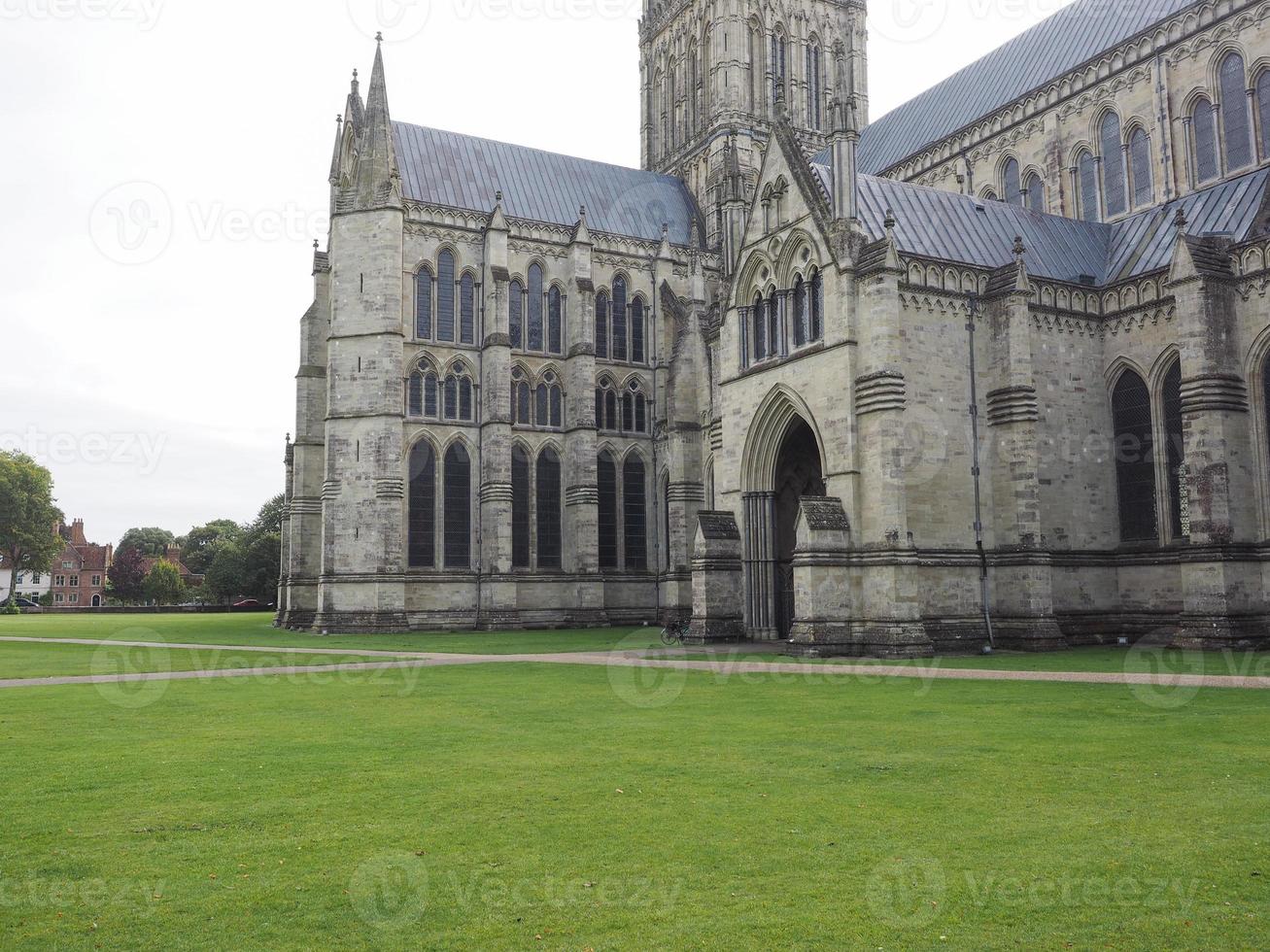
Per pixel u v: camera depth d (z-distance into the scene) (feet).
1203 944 34.96
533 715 89.61
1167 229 195.11
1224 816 50.80
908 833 48.29
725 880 41.70
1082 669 130.00
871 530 162.61
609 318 314.55
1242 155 211.00
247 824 50.67
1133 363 181.16
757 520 195.93
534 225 305.73
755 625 195.11
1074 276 194.70
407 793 57.16
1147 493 178.91
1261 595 157.79
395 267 273.13
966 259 185.47
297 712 92.84
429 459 283.59
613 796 56.08
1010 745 70.95
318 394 297.12
